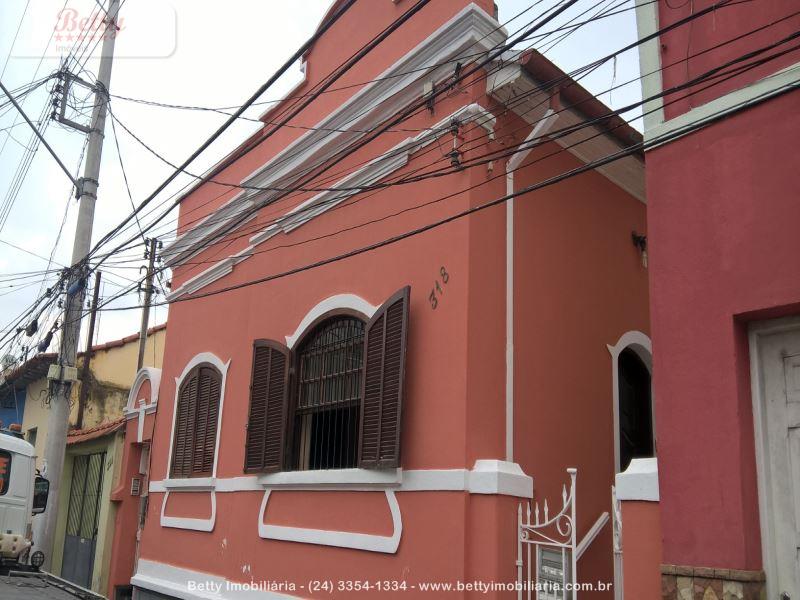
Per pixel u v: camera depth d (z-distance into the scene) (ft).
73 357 37.88
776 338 15.58
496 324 22.68
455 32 23.89
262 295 31.99
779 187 15.35
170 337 40.55
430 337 22.77
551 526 22.99
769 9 16.48
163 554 35.86
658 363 16.65
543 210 25.58
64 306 38.34
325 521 25.23
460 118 23.38
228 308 34.99
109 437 47.55
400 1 27.17
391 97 26.09
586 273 26.96
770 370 15.56
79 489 52.26
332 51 30.78
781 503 14.96
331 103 30.07
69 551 50.78
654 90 18.24
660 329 16.76
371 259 25.89
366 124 27.63
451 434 21.34
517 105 24.57
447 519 20.80
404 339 22.77
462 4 24.43
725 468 15.15
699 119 16.97
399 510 22.30
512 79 23.09
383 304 23.97
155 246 38.17
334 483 24.66
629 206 30.14
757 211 15.61
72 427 61.52
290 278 30.22
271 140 33.86
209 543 32.01
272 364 29.30
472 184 22.93
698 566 15.16
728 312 15.69
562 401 24.66
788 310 15.03
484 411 21.62
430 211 23.97
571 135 26.71
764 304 15.15
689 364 16.12
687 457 15.76
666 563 15.67
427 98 24.43
